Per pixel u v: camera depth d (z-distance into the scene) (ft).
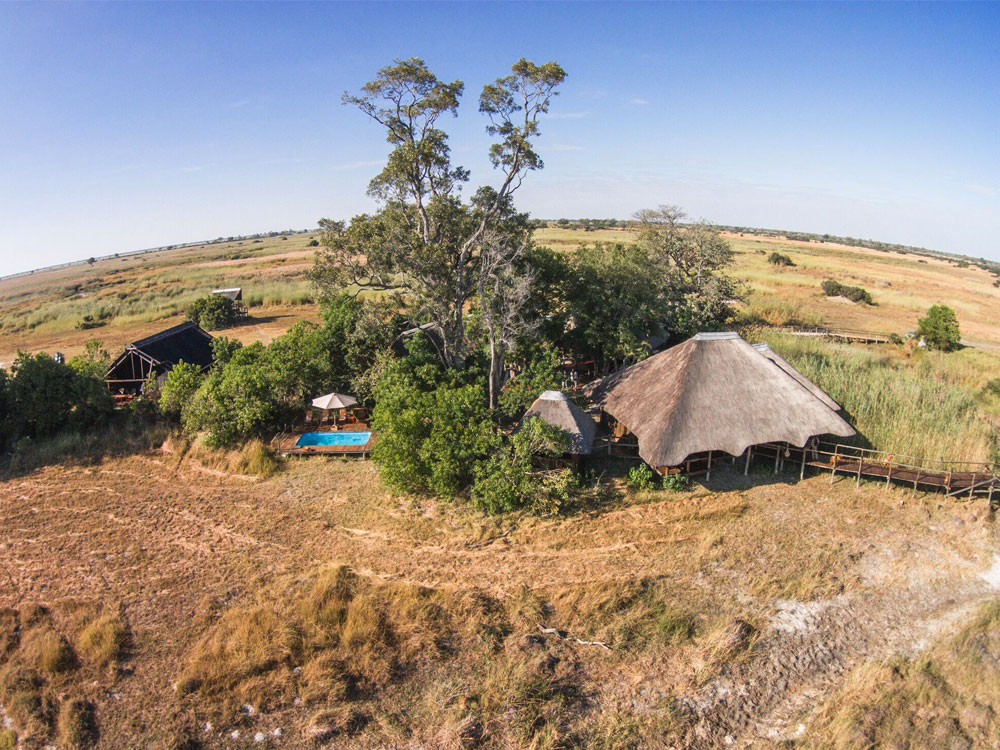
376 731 36.01
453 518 59.62
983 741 34.55
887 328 155.63
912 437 70.13
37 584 50.90
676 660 41.27
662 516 59.11
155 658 42.09
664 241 140.97
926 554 52.60
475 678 39.73
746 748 35.19
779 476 67.15
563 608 45.96
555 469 65.77
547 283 97.55
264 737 35.78
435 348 97.14
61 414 84.33
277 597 47.88
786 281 232.32
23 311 212.84
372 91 81.20
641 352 96.43
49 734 36.35
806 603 46.80
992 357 121.80
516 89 78.69
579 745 35.14
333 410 84.99
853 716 36.47
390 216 85.71
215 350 100.12
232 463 72.95
